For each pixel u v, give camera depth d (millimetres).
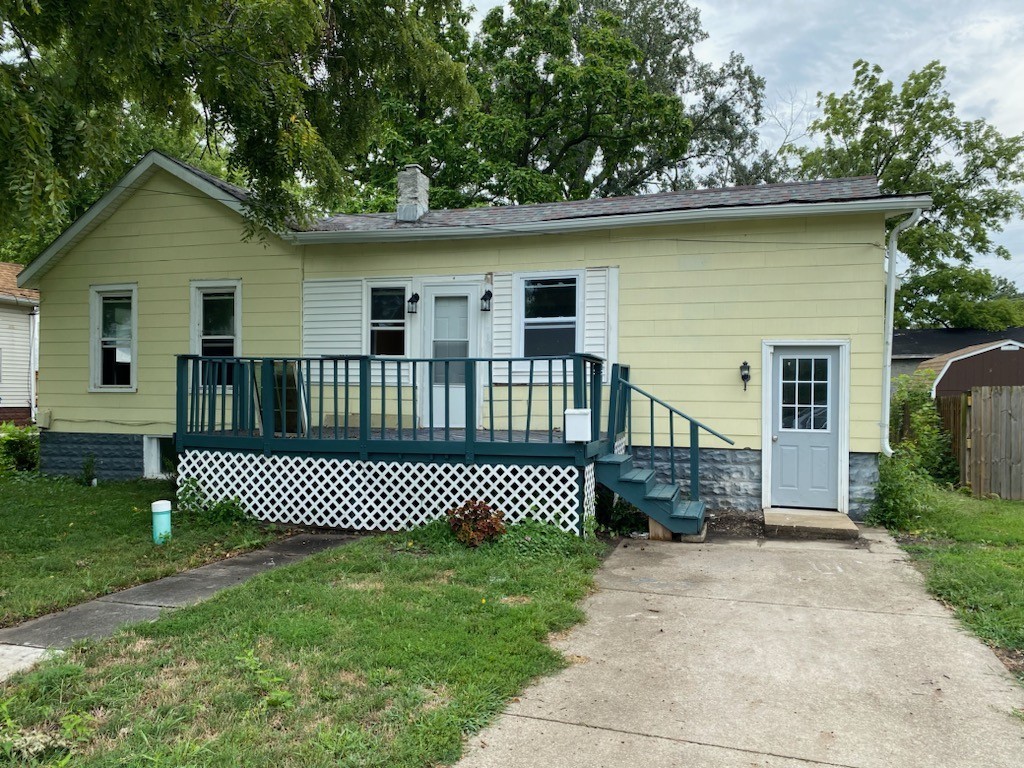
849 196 7711
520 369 9008
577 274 8766
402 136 20078
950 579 5160
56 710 3006
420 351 9320
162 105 8000
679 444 8398
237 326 9992
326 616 4246
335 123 10453
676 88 26391
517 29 21016
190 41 7027
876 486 7754
